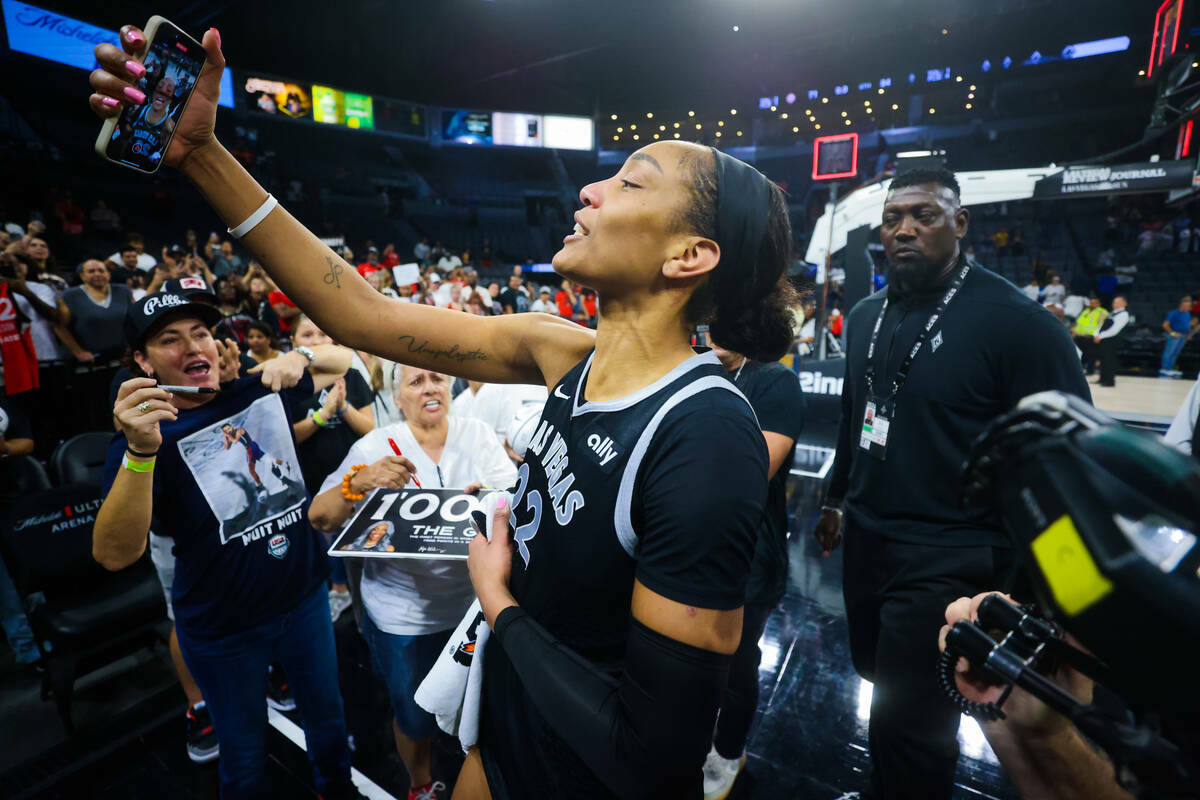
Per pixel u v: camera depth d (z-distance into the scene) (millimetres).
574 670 698
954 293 1573
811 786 2037
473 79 25156
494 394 2893
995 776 2082
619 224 729
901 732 1498
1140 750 396
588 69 25922
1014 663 543
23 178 13289
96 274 5086
